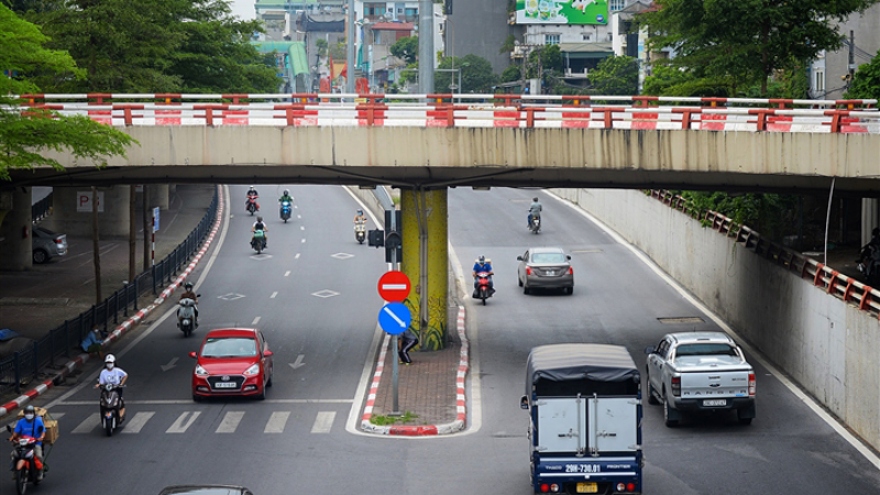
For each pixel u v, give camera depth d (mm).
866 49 64000
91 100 43406
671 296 45031
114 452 23609
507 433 25438
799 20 42031
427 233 34656
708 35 43500
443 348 35062
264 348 29984
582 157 31281
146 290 45312
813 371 29672
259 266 52688
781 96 63750
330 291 46375
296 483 21219
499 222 64125
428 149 31594
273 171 35250
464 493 20594
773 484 21375
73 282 47562
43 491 20641
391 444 24406
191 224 66625
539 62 116562
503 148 31438
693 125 34062
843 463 23016
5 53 27469
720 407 25375
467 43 142750
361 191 76375
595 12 140875
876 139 29031
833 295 27953
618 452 19000
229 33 55969
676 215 48438
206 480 21391
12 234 50094
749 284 37219
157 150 31719
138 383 30938
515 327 39219
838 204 44812
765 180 34094
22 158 27797
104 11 42562
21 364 29828
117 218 61594
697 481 21531
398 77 165000
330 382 31047
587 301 44062
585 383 19812
